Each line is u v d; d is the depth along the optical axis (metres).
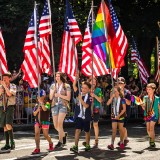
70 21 14.03
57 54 27.36
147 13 29.86
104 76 24.78
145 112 14.27
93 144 14.71
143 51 32.47
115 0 28.58
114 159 11.84
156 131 20.05
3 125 13.29
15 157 12.13
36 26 13.23
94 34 13.72
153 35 29.48
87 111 12.92
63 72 14.14
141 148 13.95
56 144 14.31
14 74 21.61
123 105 13.65
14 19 24.84
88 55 15.06
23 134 17.77
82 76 21.70
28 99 20.34
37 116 12.67
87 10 26.83
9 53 26.36
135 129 20.42
